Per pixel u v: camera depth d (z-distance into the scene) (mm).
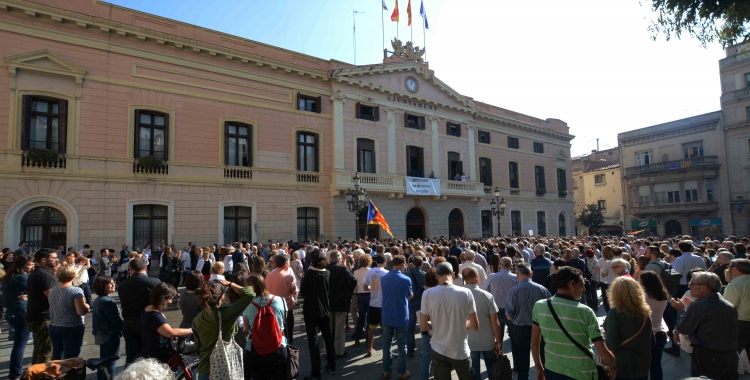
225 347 4777
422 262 8992
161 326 5137
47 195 16125
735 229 36094
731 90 37156
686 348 5887
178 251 17234
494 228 32531
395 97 27156
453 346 5184
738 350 5949
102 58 17703
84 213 16844
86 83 17266
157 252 18375
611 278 10344
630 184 43625
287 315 8016
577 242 18266
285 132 22625
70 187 16625
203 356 4801
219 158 20344
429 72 29078
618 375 4352
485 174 32750
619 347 4359
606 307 10484
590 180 52375
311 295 7160
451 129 30531
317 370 6930
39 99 16453
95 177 17125
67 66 16750
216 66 20609
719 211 37250
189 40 19578
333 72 23984
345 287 8086
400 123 27375
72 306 6168
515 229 34344
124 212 17688
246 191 20984
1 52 15562
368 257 9195
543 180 37438
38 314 6676
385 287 7180
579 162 55281
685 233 39344
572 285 4375
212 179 20000
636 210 42938
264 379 5438
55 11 16453
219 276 7473
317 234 23297
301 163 23281
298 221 22750
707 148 38469
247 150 21469
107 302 6059
